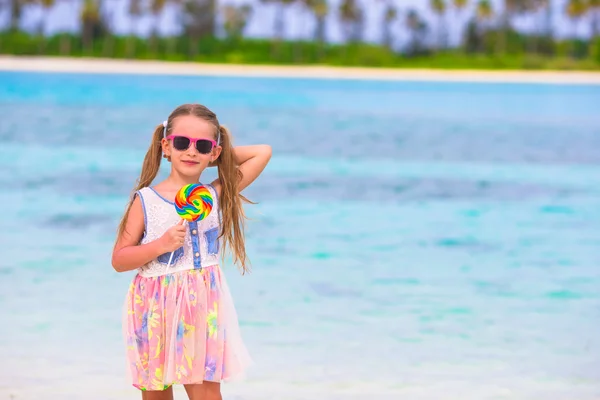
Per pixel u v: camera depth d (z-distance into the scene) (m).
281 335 7.15
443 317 7.75
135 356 4.38
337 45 104.44
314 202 14.10
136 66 89.75
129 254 4.29
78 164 17.73
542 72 96.88
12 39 99.62
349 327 7.40
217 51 102.75
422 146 23.55
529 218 13.13
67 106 33.94
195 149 4.39
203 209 4.22
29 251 9.99
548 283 9.09
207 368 4.32
